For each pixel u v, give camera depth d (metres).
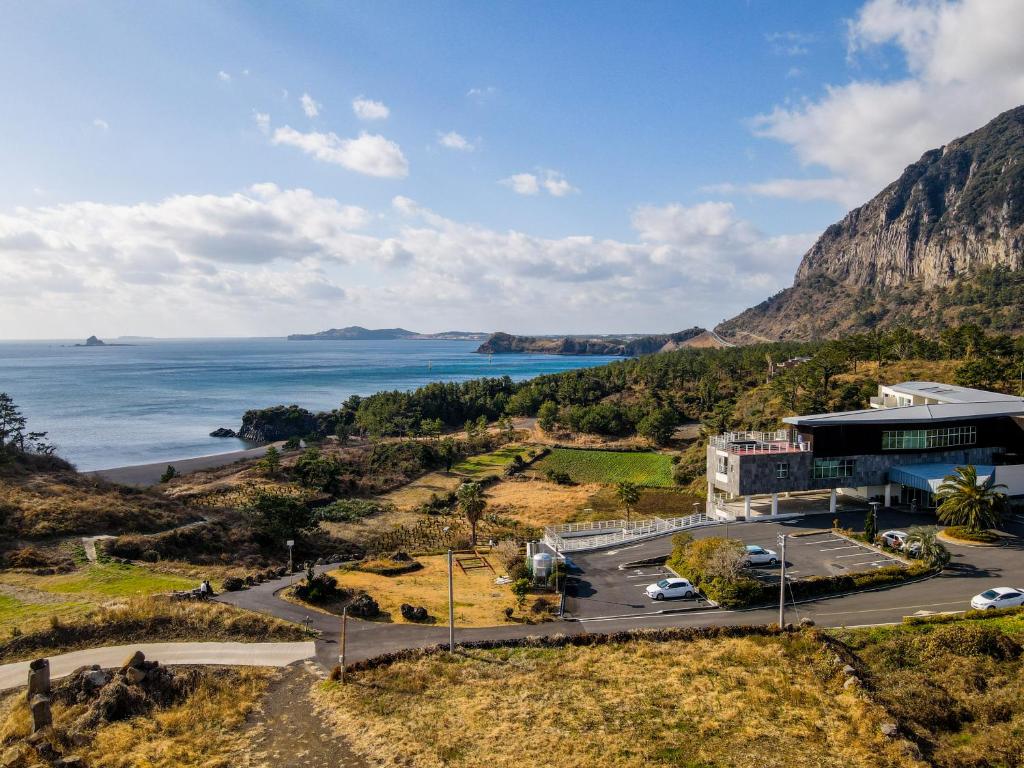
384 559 64.75
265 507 77.00
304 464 112.31
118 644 42.00
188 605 47.06
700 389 185.62
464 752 31.00
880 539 59.75
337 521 91.12
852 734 31.62
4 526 63.66
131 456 157.88
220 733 33.28
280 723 34.34
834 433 70.31
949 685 35.44
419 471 127.69
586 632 45.00
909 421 71.38
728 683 37.25
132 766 29.98
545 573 54.81
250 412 191.38
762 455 68.62
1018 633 40.66
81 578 53.59
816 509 72.50
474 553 68.25
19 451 94.81
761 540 62.53
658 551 62.19
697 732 32.31
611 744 31.31
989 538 60.00
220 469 129.12
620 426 163.75
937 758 29.30
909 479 69.06
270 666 40.62
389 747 31.66
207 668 39.47
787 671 38.44
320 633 45.28
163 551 65.31
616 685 37.47
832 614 46.59
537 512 94.75
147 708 35.28
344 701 36.28
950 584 50.91
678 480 113.81
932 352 150.12
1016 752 28.67
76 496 76.00
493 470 130.62
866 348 152.75
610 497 103.25
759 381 192.62
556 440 160.12
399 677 38.94
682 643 43.00
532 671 39.50
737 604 48.34
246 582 54.91
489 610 49.66
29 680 35.00
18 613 45.03
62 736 31.52
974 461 73.94
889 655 38.78
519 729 32.94
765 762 29.39
